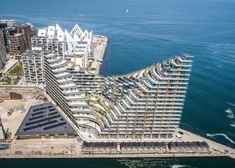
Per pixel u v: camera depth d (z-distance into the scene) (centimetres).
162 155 19725
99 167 18650
